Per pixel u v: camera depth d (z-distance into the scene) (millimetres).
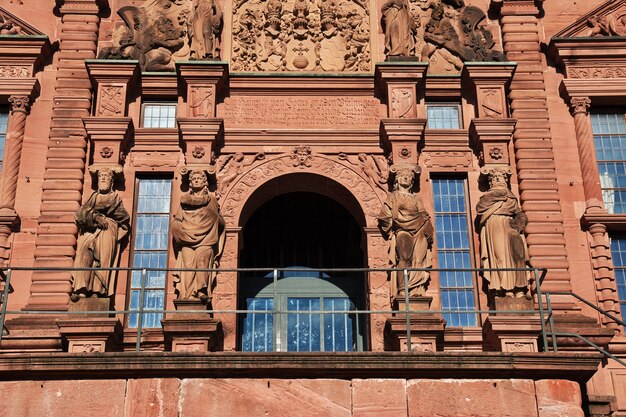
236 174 19969
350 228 22953
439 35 21469
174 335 17547
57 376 14516
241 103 20781
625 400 18078
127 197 19719
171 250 19266
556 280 18953
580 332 18156
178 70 20391
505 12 21781
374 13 21703
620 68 21156
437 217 20047
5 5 21609
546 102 20906
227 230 19438
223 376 14609
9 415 14242
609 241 19891
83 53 21031
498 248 18594
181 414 14359
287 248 22672
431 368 14609
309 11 21844
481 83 20688
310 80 20875
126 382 14516
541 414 14555
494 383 14727
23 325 18016
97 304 17891
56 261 18828
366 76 20844
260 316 21188
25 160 19984
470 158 20328
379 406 14500
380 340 18547
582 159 20250
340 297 21516
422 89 20922
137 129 20172
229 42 21422
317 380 14641
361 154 20266
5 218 19094
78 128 20156
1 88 20438
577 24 21594
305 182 20406
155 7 21719
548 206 19672
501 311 15547
